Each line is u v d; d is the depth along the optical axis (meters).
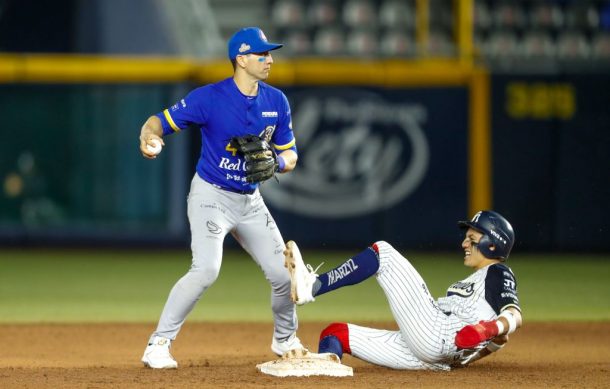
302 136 64.31
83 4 67.31
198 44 69.00
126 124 64.81
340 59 65.06
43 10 67.44
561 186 63.62
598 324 35.34
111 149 65.25
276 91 22.64
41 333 32.75
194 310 40.31
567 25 76.44
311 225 64.44
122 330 33.62
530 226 63.81
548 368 23.78
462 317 21.28
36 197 66.50
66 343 30.59
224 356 27.44
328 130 64.38
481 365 24.02
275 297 23.30
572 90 63.53
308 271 21.08
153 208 65.25
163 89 64.00
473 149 63.97
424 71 64.06
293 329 24.06
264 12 75.81
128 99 64.56
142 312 39.50
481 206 63.97
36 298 44.09
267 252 22.86
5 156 66.38
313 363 20.84
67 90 65.25
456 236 64.50
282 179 64.19
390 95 64.38
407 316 21.19
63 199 66.25
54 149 65.88
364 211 64.50
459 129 64.12
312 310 40.03
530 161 63.72
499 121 63.75
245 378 20.56
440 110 64.12
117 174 65.38
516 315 20.59
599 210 63.50
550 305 41.81
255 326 34.94
